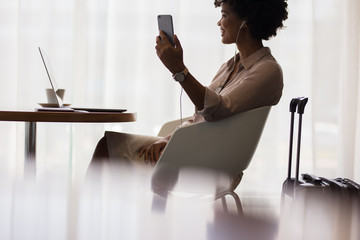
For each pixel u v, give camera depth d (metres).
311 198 2.11
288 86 3.61
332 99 3.58
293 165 3.62
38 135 3.46
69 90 3.46
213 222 1.68
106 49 3.45
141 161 2.16
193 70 3.53
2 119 1.87
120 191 1.89
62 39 3.45
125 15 3.47
